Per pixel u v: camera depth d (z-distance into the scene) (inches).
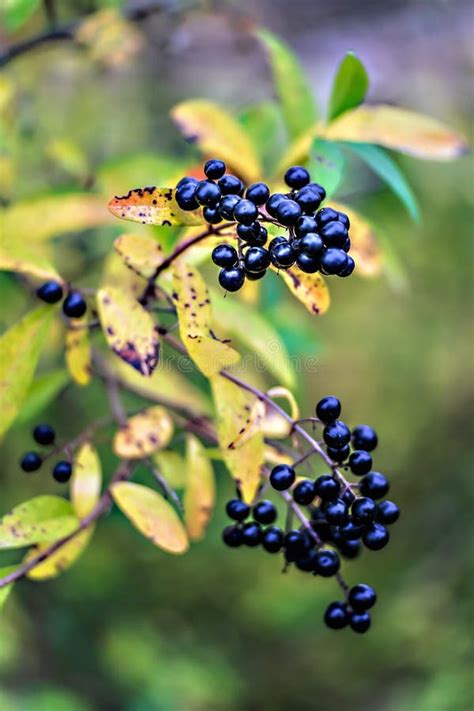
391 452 54.7
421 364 54.6
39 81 38.0
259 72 39.9
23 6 29.8
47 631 41.4
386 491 23.9
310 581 49.3
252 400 24.6
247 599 47.8
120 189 29.5
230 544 24.8
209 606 48.2
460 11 45.1
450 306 52.7
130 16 32.2
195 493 26.3
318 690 51.8
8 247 25.6
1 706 38.1
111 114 42.7
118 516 30.2
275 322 30.5
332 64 43.9
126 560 42.8
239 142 27.6
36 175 32.3
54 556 25.1
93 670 43.1
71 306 25.4
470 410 54.8
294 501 24.5
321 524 24.6
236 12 36.5
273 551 24.5
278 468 23.8
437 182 43.8
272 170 29.4
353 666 52.7
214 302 26.4
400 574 51.6
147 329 24.5
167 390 28.4
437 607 50.0
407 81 43.3
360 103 27.2
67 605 42.3
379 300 53.6
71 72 40.5
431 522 52.8
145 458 25.8
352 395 54.9
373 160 26.9
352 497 23.6
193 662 46.8
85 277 31.8
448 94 44.1
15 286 31.3
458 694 46.2
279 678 51.8
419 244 46.3
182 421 26.7
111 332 24.4
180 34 36.3
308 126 28.0
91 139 41.6
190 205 23.2
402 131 27.2
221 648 48.8
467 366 54.4
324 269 22.5
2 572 24.9
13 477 38.3
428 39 44.6
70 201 27.9
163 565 44.6
